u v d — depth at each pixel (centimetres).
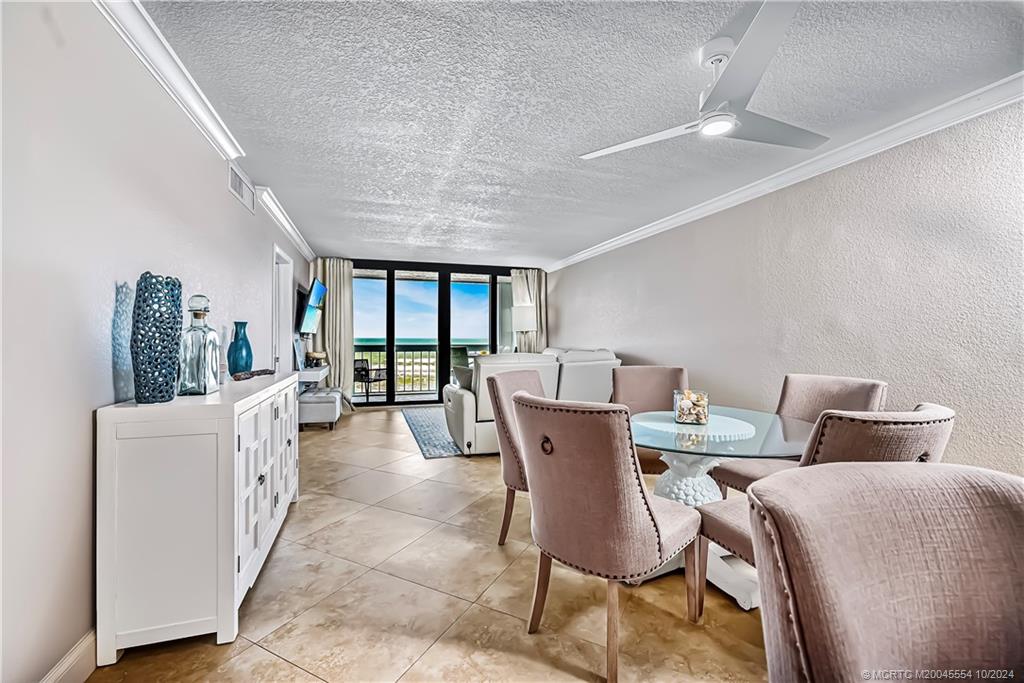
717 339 405
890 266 267
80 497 144
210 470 160
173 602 157
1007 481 72
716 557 210
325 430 534
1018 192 214
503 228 503
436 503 304
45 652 129
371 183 354
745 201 372
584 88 218
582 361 464
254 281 363
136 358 157
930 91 222
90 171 149
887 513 68
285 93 223
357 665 154
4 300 115
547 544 162
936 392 246
